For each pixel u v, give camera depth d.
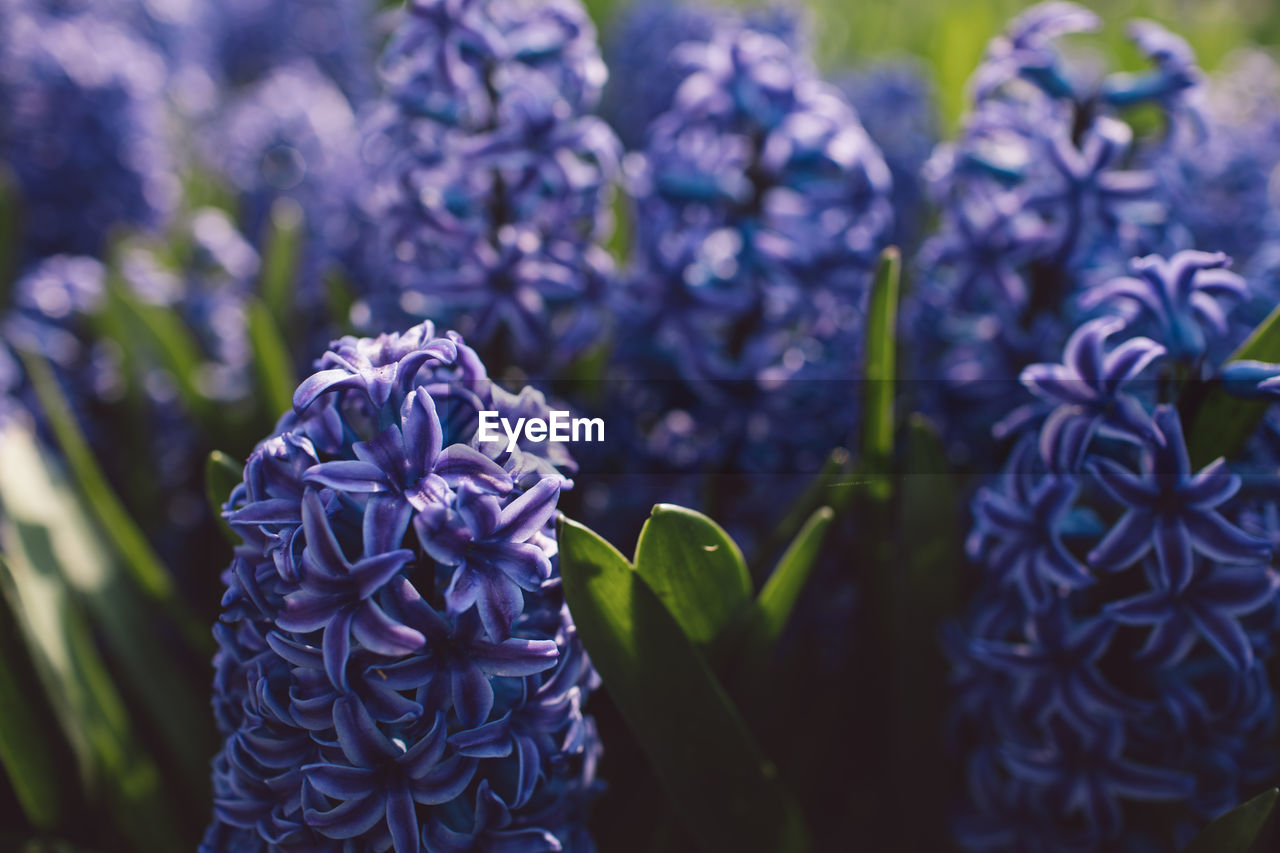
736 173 0.46
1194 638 0.33
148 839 0.39
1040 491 0.34
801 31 0.64
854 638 0.43
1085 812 0.36
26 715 0.37
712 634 0.36
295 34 1.20
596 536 0.31
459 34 0.41
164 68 0.96
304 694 0.30
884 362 0.39
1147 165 0.46
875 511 0.40
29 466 0.44
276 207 0.75
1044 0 1.49
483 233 0.43
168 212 0.76
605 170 0.44
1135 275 0.37
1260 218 0.59
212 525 0.56
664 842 0.38
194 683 0.46
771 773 0.35
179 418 0.60
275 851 0.31
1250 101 0.85
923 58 1.33
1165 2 1.58
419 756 0.30
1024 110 0.44
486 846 0.31
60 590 0.42
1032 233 0.42
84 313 0.63
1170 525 0.33
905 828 0.41
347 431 0.31
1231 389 0.34
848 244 0.46
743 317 0.46
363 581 0.29
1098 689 0.35
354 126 0.87
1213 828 0.33
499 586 0.30
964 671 0.38
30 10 0.74
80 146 0.69
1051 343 0.42
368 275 0.58
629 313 0.44
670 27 0.90
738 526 0.45
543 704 0.32
